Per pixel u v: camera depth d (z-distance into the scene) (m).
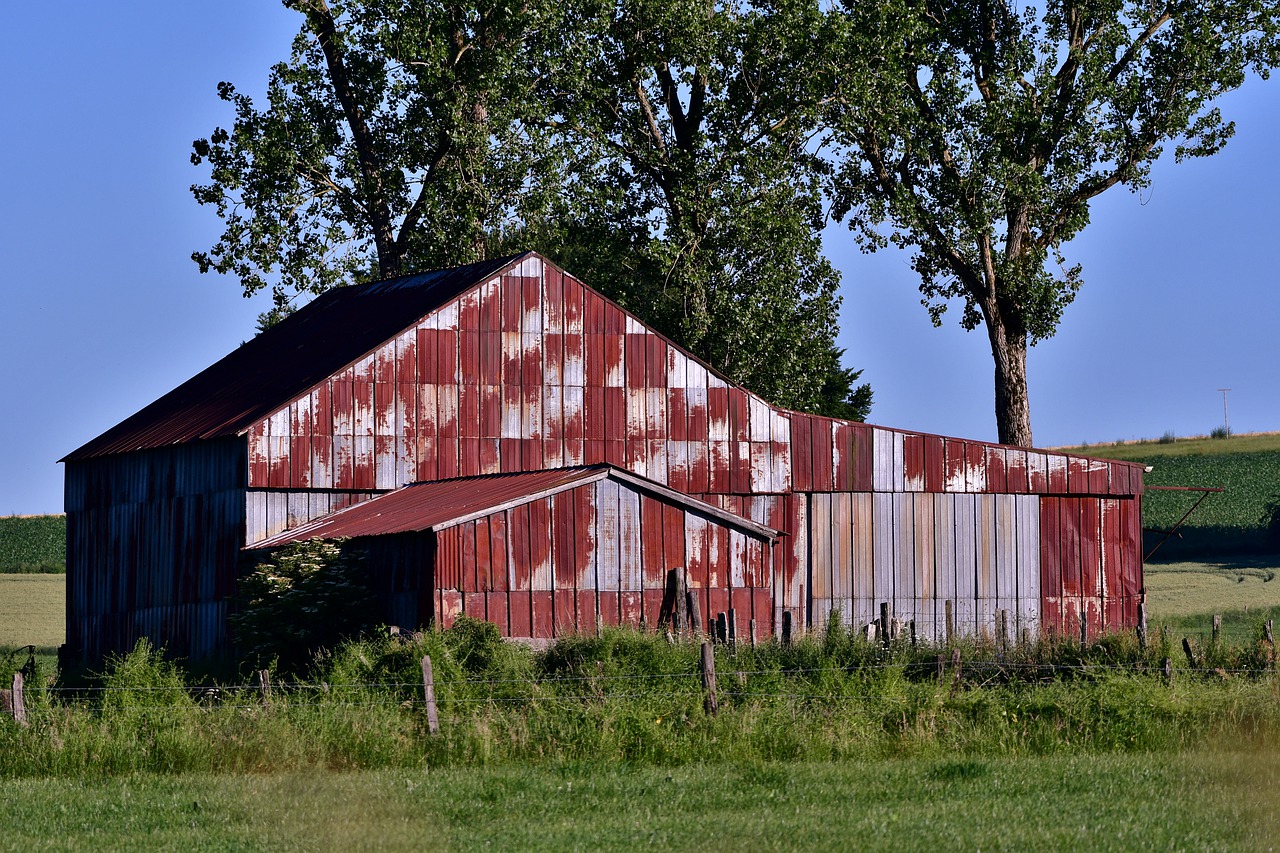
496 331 67.44
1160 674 40.00
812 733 35.53
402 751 34.41
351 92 88.06
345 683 38.38
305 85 87.38
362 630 53.12
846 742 35.28
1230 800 29.00
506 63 84.62
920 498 70.50
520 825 27.11
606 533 55.25
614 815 28.06
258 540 62.66
